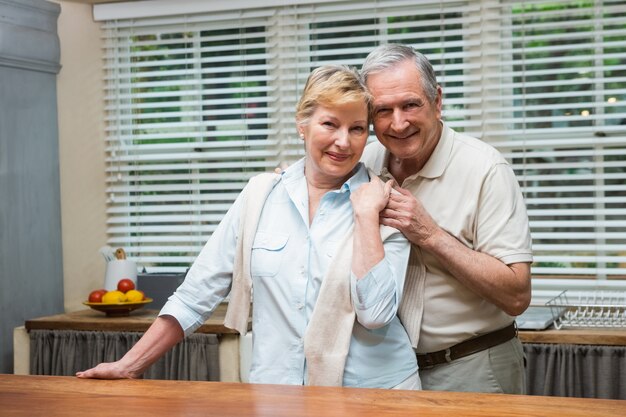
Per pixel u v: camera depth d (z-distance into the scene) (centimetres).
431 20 392
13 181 388
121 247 429
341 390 170
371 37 398
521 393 231
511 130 387
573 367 307
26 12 394
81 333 362
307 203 201
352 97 188
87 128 425
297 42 407
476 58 391
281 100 412
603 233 375
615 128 374
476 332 216
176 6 414
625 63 375
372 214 191
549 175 381
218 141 422
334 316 192
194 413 154
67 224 417
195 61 419
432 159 214
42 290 401
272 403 160
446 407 154
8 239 384
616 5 371
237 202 212
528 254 209
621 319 333
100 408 160
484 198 211
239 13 411
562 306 351
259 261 202
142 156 428
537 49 379
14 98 388
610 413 148
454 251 201
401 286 194
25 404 164
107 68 429
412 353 199
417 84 198
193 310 208
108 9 422
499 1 387
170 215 429
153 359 205
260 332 202
